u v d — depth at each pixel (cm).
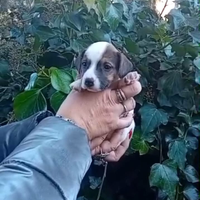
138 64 46
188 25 48
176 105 46
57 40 51
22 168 20
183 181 46
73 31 50
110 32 51
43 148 22
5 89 53
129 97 34
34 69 51
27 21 55
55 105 42
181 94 46
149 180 44
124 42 48
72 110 32
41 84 45
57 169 21
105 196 47
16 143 30
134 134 44
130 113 35
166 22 52
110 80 39
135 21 53
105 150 35
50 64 50
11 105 54
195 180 46
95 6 49
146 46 48
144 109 45
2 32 57
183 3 54
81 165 22
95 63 40
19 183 19
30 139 23
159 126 46
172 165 44
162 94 46
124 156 47
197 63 44
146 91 46
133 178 48
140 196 49
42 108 43
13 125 31
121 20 52
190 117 47
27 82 52
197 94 47
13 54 52
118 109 34
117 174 48
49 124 25
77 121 32
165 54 47
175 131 46
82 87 37
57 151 22
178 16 49
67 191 20
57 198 20
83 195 47
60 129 25
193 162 48
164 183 43
